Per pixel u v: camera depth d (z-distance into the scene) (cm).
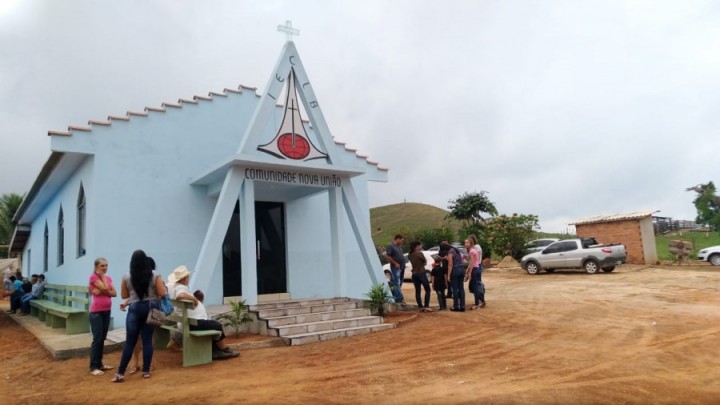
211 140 1301
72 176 1356
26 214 2034
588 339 895
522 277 2361
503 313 1219
